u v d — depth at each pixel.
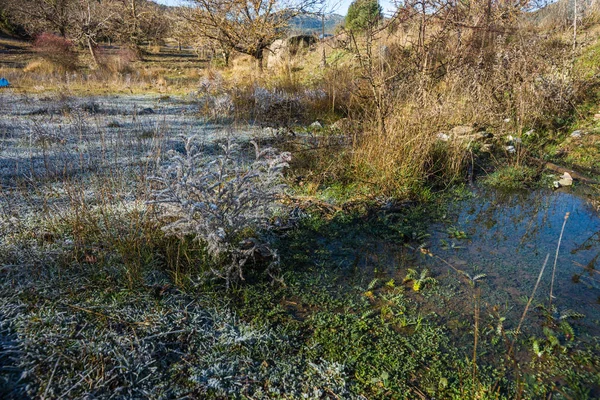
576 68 7.58
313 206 3.99
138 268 2.66
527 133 6.22
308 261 3.11
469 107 6.44
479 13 6.61
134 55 28.50
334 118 7.80
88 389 1.82
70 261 2.71
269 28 15.37
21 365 1.89
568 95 6.68
